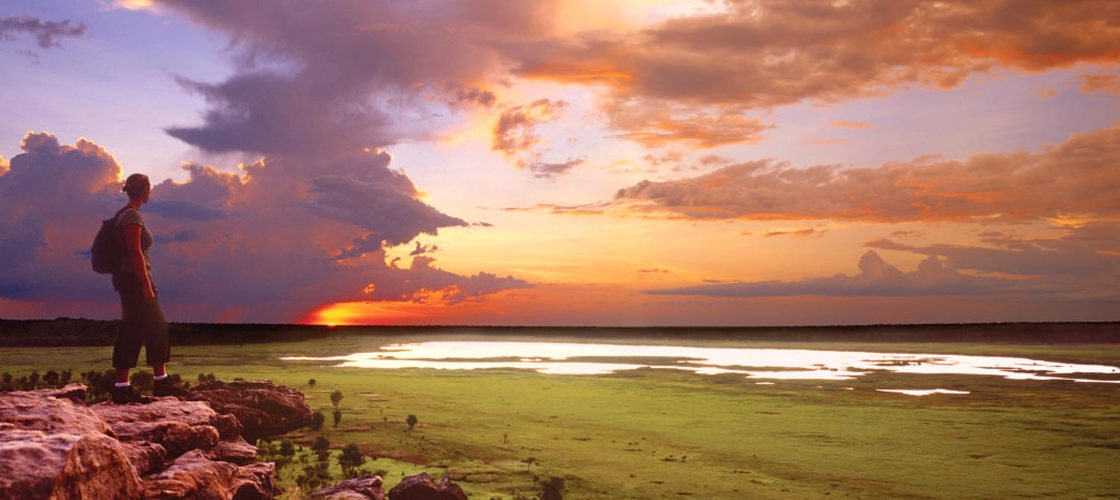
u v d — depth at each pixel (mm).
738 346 126562
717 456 15555
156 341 9914
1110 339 150000
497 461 13461
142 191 9672
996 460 15898
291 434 15008
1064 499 12391
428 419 18562
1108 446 17938
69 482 4773
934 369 54969
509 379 37250
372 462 12648
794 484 13016
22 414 6480
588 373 45125
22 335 82938
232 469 8125
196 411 9430
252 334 133500
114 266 9531
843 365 60812
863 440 18359
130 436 7820
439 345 119875
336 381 31406
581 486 11898
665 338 194750
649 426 19891
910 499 12211
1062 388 36469
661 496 11594
